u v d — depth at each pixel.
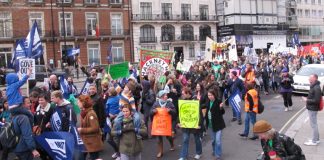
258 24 72.31
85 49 53.50
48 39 50.59
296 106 19.75
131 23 57.66
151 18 59.31
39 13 50.66
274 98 23.09
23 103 7.75
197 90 12.05
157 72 16.81
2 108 10.74
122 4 56.53
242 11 70.38
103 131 10.77
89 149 8.80
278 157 5.90
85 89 14.09
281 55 37.06
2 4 48.47
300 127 14.10
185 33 63.19
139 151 8.60
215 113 10.50
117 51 56.38
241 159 10.59
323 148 11.14
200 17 64.81
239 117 15.34
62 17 51.88
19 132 7.54
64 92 13.48
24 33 49.56
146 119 13.20
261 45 72.75
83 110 8.93
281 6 77.62
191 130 10.36
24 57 13.20
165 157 11.02
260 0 73.19
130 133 8.50
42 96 8.67
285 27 77.56
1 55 48.38
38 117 8.62
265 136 5.90
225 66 23.95
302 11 84.94
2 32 48.59
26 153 7.65
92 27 54.38
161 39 60.22
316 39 88.38
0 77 30.52
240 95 15.36
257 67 25.17
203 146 12.16
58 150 8.10
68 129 8.45
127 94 10.77
